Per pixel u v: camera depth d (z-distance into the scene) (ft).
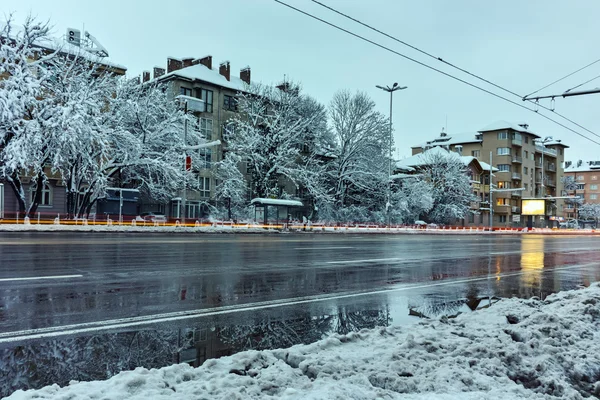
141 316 19.70
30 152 85.76
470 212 218.79
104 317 19.25
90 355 14.55
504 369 13.61
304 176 143.02
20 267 32.65
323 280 32.19
